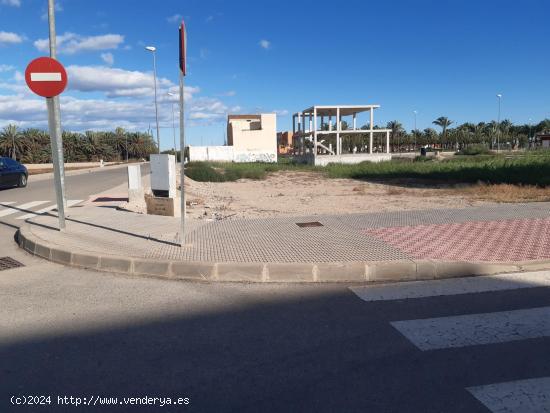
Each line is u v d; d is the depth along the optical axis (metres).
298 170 43.69
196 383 3.41
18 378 3.53
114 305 5.12
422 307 4.92
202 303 5.14
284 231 8.41
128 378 3.50
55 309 5.02
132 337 4.25
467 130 121.88
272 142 84.81
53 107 8.60
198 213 12.52
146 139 118.50
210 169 32.72
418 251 6.74
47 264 6.98
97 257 6.64
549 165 24.30
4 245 8.51
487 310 4.79
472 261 6.21
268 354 3.86
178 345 4.06
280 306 5.02
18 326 4.55
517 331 4.23
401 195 17.62
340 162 55.09
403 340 4.09
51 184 25.61
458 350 3.88
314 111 57.03
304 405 3.09
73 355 3.90
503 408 3.01
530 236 7.84
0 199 17.47
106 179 32.22
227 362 3.73
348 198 17.14
